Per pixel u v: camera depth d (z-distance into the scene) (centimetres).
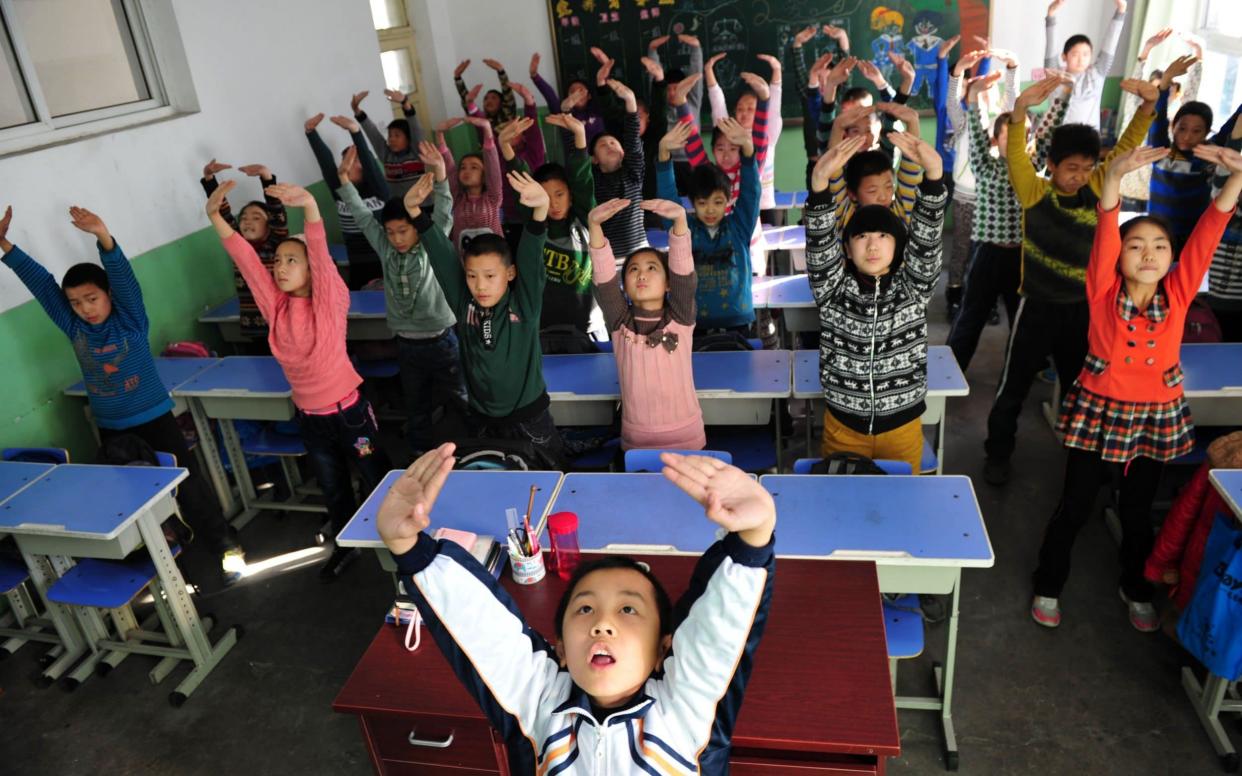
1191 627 228
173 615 285
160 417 324
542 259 273
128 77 404
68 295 303
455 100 695
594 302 379
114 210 376
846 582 197
